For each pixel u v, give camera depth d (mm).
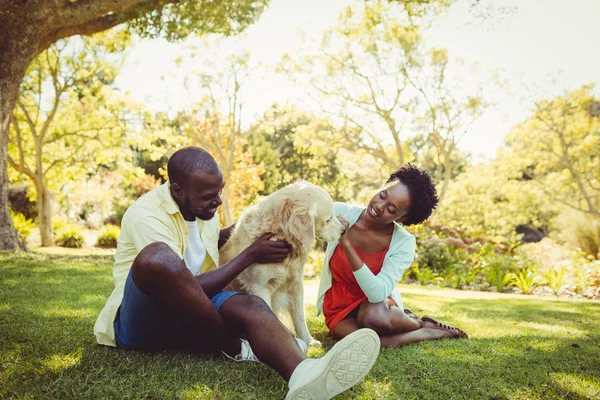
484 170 24500
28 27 8750
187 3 10930
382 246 3199
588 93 20609
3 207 9680
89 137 17922
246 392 1918
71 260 8539
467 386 2094
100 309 3520
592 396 2002
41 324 2928
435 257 10242
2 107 9102
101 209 24750
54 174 18609
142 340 2293
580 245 17500
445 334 3096
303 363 1820
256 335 1933
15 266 6566
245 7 11023
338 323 3057
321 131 23172
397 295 3395
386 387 2045
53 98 17531
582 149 20266
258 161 25672
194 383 1989
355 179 27906
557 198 20953
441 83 21312
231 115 21047
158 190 2422
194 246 2574
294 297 3033
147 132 18734
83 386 1916
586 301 6828
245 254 2367
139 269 1922
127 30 11523
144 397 1842
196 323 2047
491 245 11164
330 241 2994
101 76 17750
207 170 2277
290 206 2850
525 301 6387
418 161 25000
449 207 24109
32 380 1960
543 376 2230
